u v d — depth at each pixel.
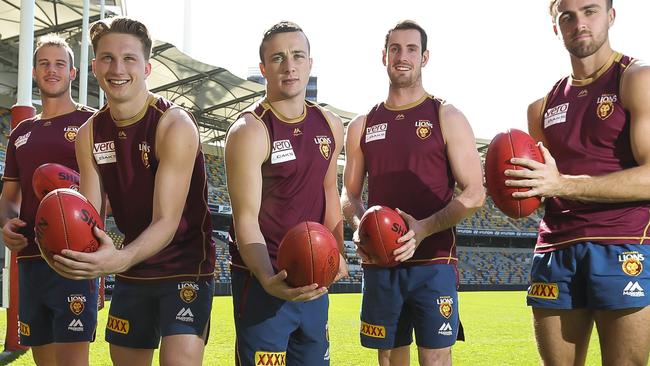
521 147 2.84
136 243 2.70
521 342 8.77
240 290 3.07
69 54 4.10
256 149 2.93
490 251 38.72
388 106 3.98
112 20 2.96
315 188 3.10
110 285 18.34
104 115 3.14
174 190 2.89
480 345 8.38
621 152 2.96
